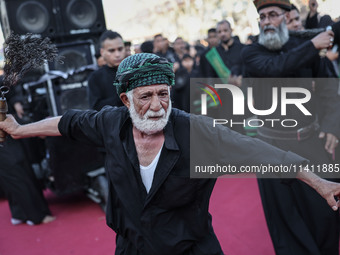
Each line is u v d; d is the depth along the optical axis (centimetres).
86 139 179
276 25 260
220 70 526
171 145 158
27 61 180
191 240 166
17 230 395
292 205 249
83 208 437
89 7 506
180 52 723
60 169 420
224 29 526
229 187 429
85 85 440
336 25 293
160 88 151
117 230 175
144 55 154
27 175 402
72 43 459
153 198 160
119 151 165
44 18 484
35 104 459
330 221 247
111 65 345
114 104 342
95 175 416
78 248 340
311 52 241
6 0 466
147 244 166
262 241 312
